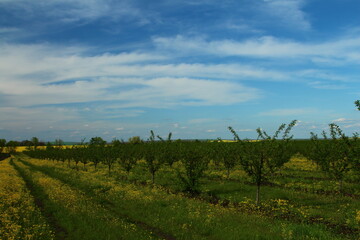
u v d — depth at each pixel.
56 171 39.69
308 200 19.25
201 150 25.78
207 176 32.31
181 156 24.95
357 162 13.62
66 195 19.58
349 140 14.24
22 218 13.99
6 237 10.85
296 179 27.81
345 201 18.86
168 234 12.05
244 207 17.69
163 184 28.00
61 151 66.38
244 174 31.92
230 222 13.55
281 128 18.55
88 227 12.41
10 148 138.88
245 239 11.09
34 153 103.12
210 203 19.09
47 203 17.80
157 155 29.94
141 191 22.06
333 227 13.42
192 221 13.52
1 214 13.79
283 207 17.38
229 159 29.81
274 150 18.36
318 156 25.97
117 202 18.20
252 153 18.55
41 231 11.90
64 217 14.27
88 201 18.20
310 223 14.07
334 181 26.39
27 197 19.11
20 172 40.12
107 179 31.45
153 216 14.66
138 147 40.41
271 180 26.92
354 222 13.73
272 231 12.05
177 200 18.97
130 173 37.91
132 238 11.02
